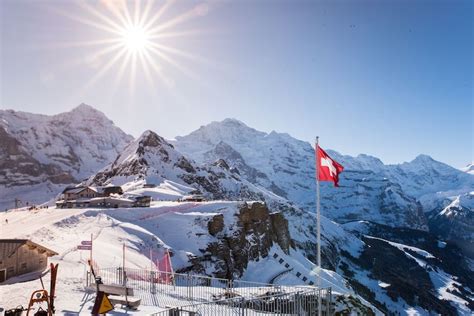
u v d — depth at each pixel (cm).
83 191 13400
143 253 6469
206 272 7419
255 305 2956
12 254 3431
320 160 2955
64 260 4319
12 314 2053
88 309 2442
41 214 9050
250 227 9825
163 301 3050
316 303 2908
